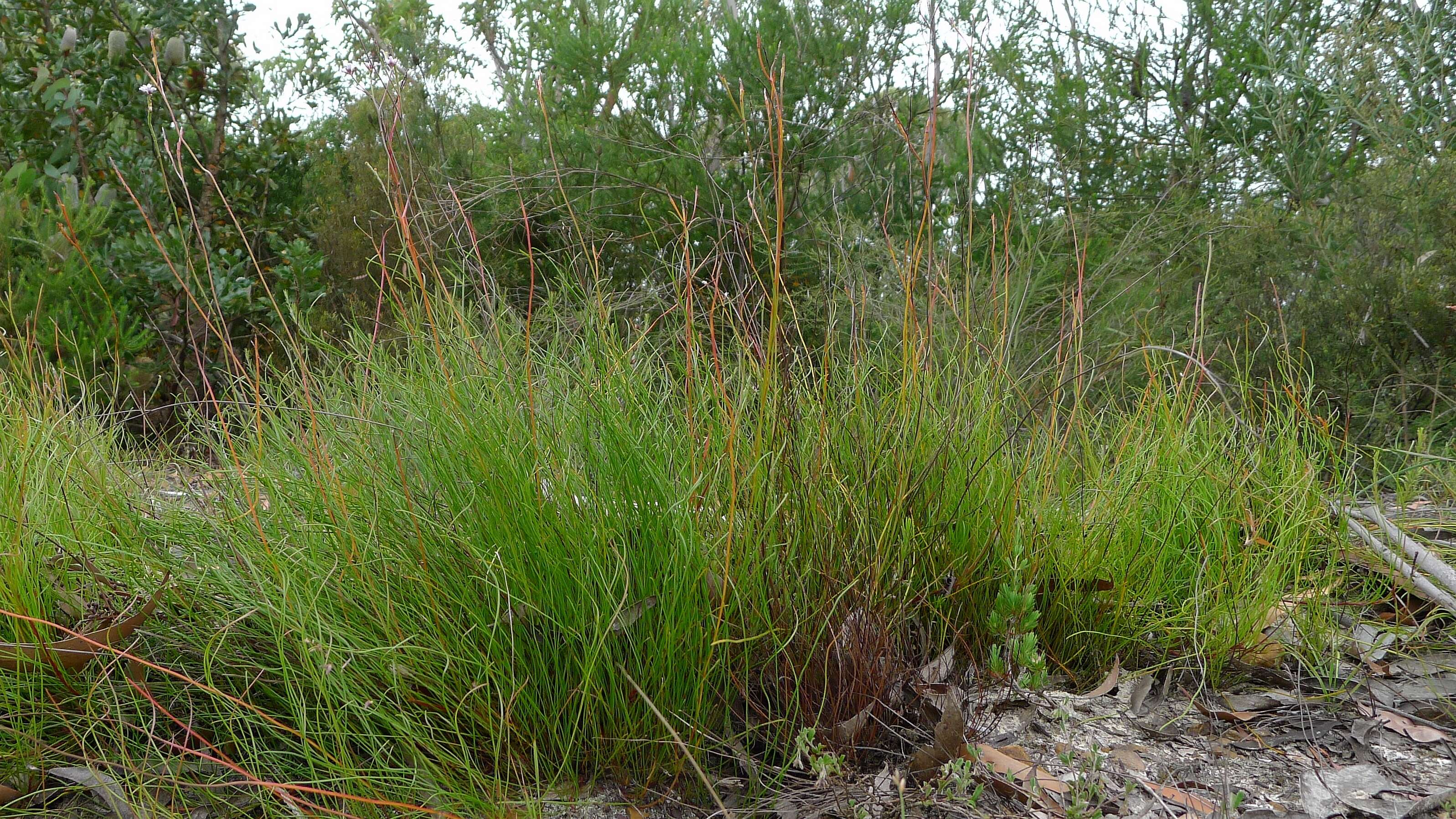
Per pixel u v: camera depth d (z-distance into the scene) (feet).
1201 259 17.94
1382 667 6.86
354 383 7.84
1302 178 21.21
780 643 5.56
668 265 8.18
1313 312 16.10
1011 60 24.36
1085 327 14.29
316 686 5.05
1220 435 8.48
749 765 5.29
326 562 5.68
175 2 20.07
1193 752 5.81
